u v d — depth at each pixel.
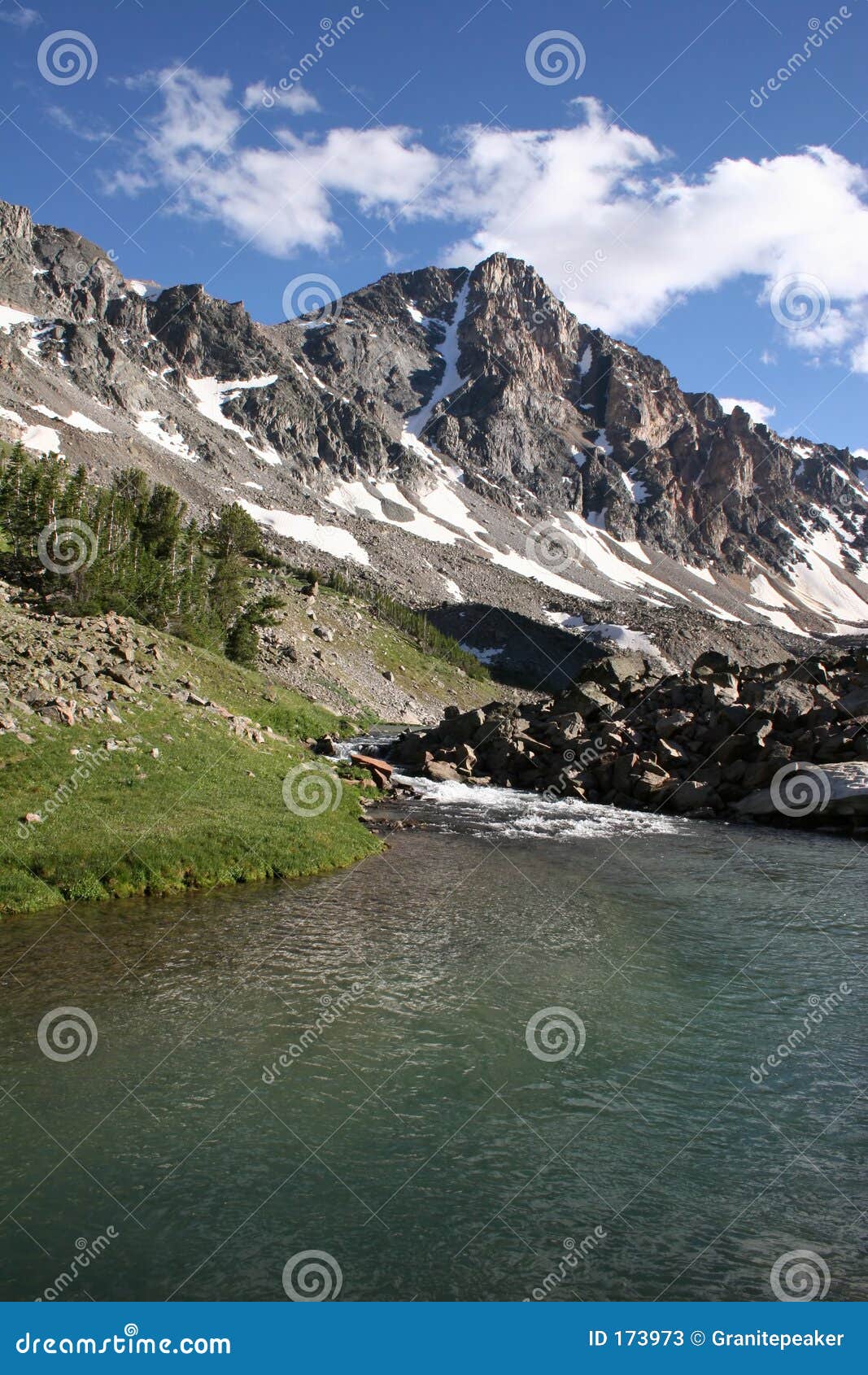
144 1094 12.50
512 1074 13.62
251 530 136.88
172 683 41.00
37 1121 11.67
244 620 77.56
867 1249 9.84
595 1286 9.09
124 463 188.75
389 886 24.91
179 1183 10.54
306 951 18.84
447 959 18.72
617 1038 15.05
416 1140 11.69
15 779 25.86
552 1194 10.62
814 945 20.41
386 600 155.00
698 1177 11.09
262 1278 9.01
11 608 42.03
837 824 36.91
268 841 26.48
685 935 21.08
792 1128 12.30
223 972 17.33
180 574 79.81
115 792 27.17
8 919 19.80
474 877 26.48
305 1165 11.00
